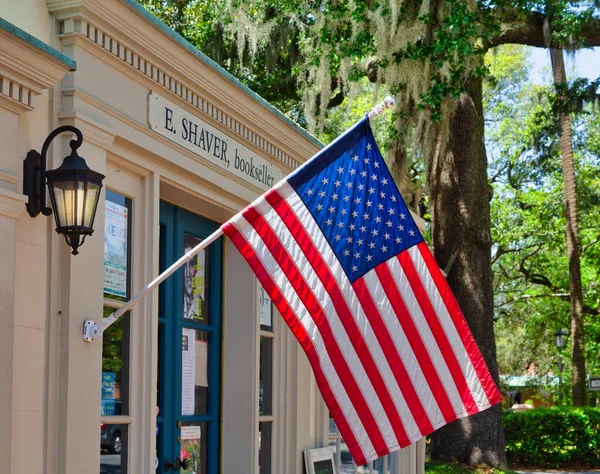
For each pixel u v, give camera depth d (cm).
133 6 546
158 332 673
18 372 457
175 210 705
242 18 1599
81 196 457
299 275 562
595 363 3291
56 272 491
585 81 1952
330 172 572
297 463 841
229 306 783
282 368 838
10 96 451
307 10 1553
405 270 583
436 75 1275
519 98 2972
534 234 2912
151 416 584
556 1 1556
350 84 1385
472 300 1543
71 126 475
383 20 1273
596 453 2084
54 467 480
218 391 769
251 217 555
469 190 1559
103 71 544
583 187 2892
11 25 430
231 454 763
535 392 3991
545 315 3272
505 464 1536
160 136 602
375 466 1048
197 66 635
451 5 1202
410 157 1441
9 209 445
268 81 1953
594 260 3005
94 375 513
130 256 591
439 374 584
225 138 707
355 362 571
